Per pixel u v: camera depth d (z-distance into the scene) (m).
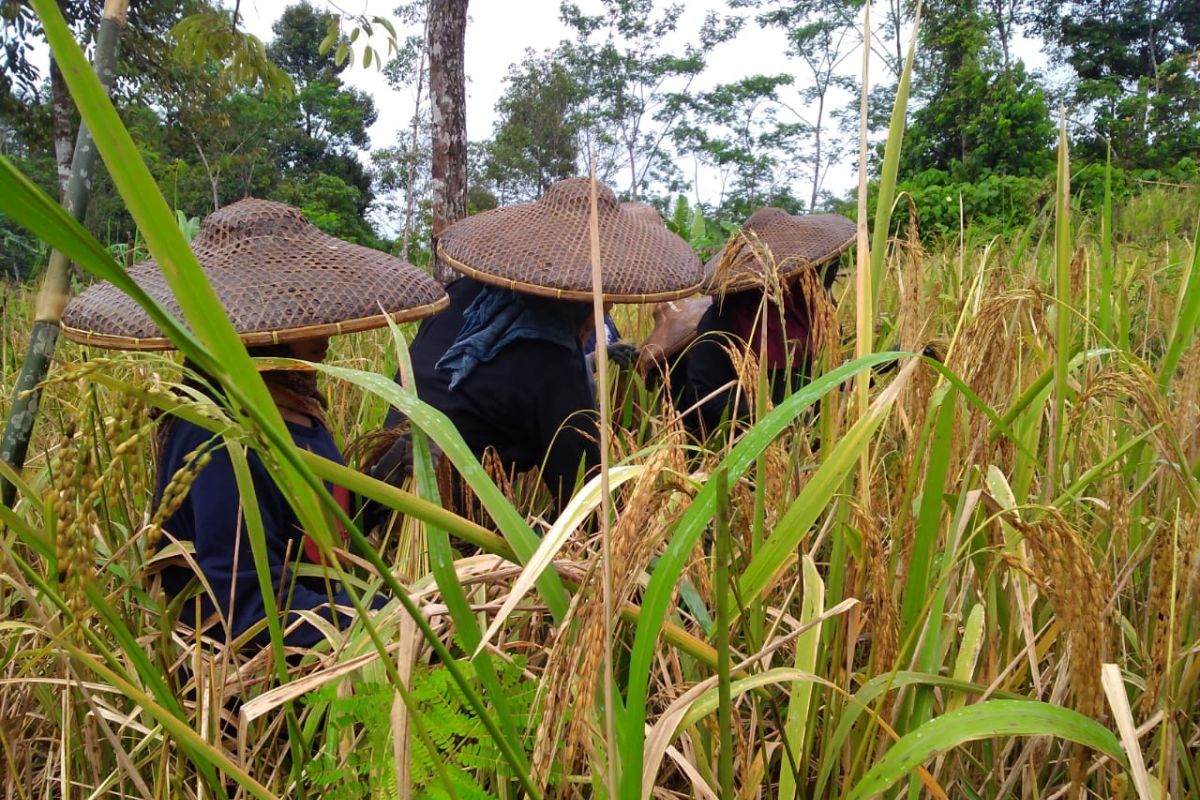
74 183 1.05
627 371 2.88
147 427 0.69
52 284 1.06
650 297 2.18
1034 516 1.26
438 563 0.84
